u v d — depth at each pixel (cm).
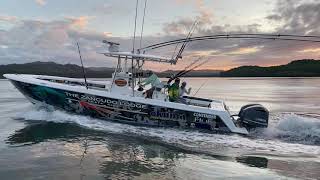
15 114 1431
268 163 841
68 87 1285
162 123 1227
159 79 1282
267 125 1183
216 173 759
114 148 942
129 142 1012
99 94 1255
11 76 1370
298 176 743
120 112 1247
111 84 1295
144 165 804
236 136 1148
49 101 1312
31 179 699
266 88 4828
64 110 1310
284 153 942
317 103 2414
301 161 862
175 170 774
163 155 894
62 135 1067
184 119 1214
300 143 1064
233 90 4150
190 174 749
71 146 950
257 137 1138
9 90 3341
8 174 725
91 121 1241
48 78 1470
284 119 1189
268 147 1007
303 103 2438
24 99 2258
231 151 956
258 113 1191
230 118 1193
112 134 1098
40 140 1008
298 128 1150
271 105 2281
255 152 948
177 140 1064
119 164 805
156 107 1223
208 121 1203
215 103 1369
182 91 1341
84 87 1308
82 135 1073
